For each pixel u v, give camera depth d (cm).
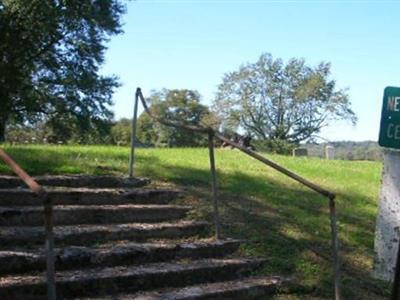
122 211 769
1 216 689
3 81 3888
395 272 497
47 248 447
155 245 702
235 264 705
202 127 791
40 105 4150
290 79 7531
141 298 602
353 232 866
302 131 7494
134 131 923
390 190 555
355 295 702
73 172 905
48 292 448
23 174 484
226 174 1070
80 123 4231
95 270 632
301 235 822
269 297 677
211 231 789
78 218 736
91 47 4253
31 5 3741
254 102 7556
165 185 923
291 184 1080
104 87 4288
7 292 555
